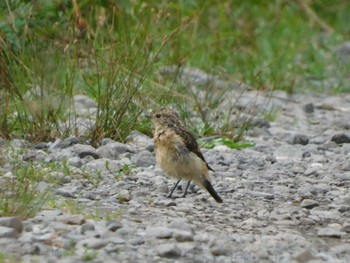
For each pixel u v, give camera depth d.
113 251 9.74
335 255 10.29
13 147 13.61
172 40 18.53
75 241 9.88
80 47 16.52
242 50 21.52
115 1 18.33
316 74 22.45
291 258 10.02
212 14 22.47
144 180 12.83
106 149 14.01
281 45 23.23
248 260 9.88
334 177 13.95
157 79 17.19
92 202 11.57
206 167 12.00
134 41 16.61
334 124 18.36
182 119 15.97
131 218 10.98
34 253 9.52
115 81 15.30
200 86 18.33
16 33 16.20
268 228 11.20
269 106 19.08
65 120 14.88
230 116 17.09
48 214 10.64
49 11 17.31
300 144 16.47
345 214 12.08
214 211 11.77
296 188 13.26
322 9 27.31
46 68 15.95
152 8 18.42
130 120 15.00
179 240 10.23
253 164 14.48
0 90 14.88
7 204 10.52
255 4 24.73
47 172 12.46
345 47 24.98
